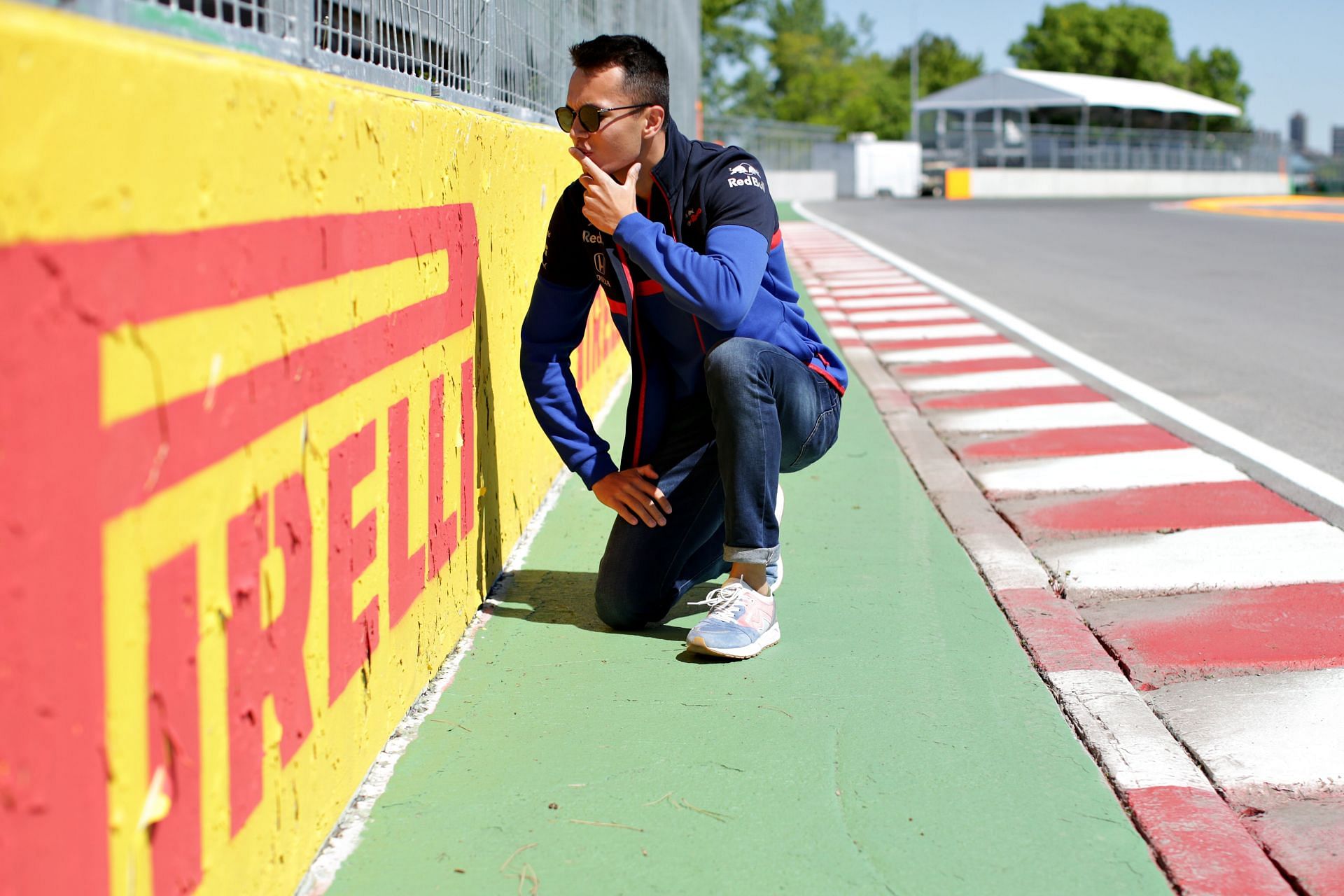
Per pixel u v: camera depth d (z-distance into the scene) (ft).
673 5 29.01
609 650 8.45
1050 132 150.10
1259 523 11.48
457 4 8.95
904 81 258.57
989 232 61.21
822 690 7.78
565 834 6.03
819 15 273.95
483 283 8.76
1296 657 8.27
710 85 198.39
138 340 3.76
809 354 8.57
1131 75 233.35
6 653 3.17
